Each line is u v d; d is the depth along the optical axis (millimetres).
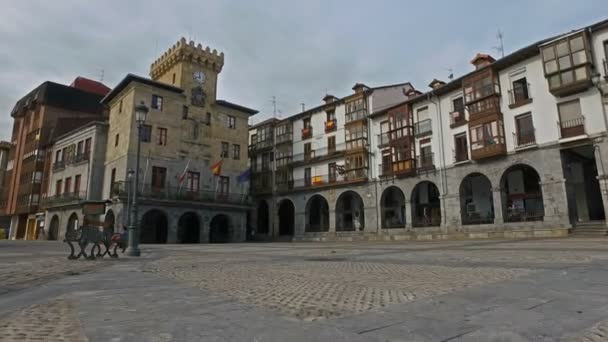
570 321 3576
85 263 11070
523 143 27047
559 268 7430
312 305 4531
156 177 38094
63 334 3389
